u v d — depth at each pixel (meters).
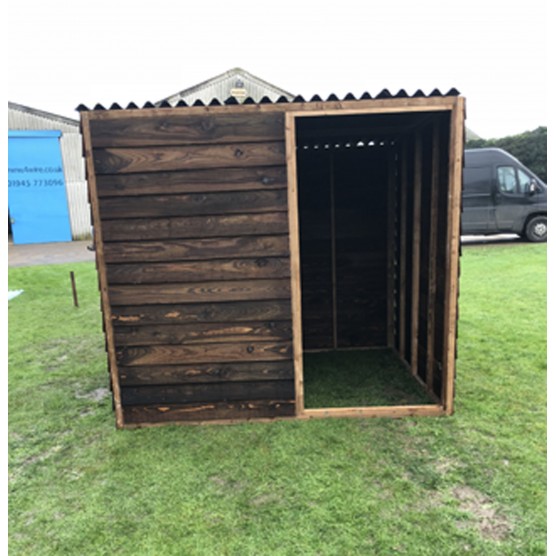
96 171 3.10
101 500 2.56
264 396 3.38
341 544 2.15
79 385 4.33
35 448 3.17
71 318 6.75
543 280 7.65
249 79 16.88
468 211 11.50
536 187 11.38
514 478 2.60
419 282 4.08
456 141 3.00
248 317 3.28
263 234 3.18
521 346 4.73
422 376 4.10
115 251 3.20
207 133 3.07
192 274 3.23
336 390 3.98
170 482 2.68
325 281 5.13
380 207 4.98
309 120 3.57
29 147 17.31
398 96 2.96
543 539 2.14
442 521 2.28
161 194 3.14
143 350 3.32
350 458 2.84
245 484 2.63
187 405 3.39
